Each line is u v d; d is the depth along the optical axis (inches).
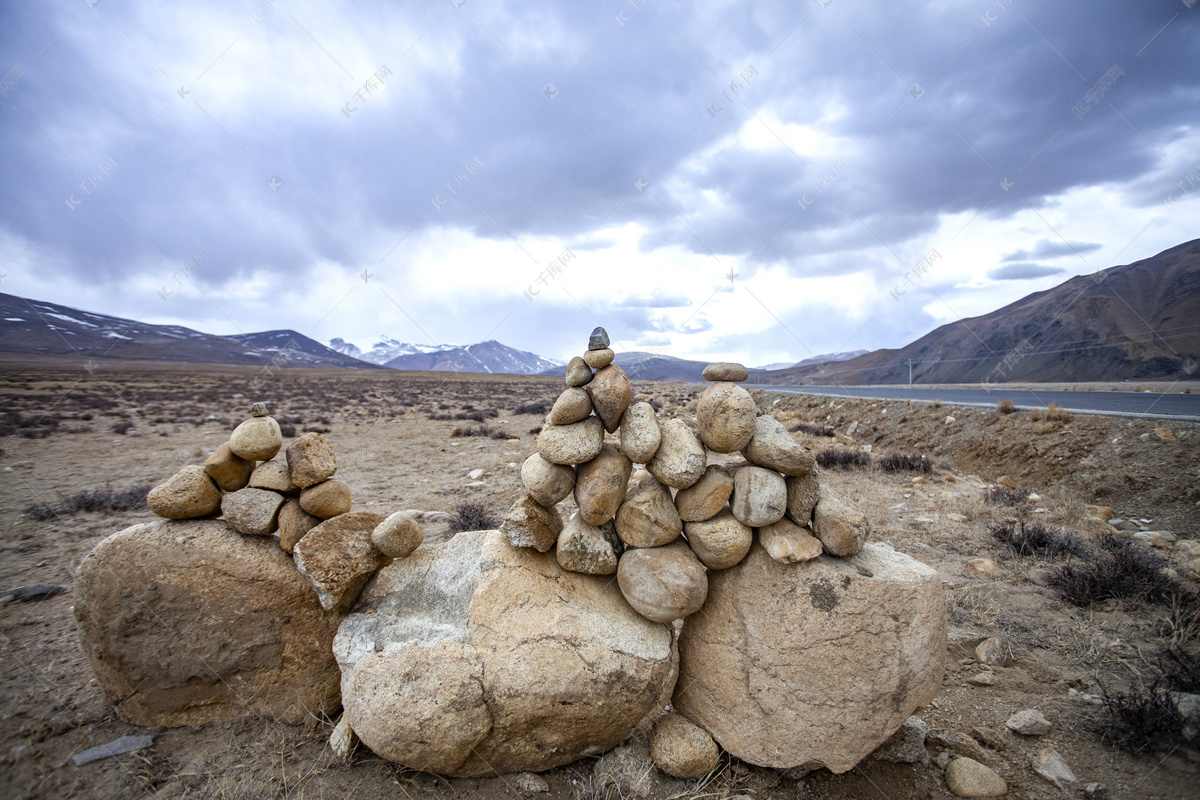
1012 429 474.0
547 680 104.9
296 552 115.9
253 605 122.4
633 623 119.6
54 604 190.5
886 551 124.6
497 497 368.5
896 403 730.8
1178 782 102.7
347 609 126.2
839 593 109.3
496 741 105.6
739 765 117.3
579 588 121.9
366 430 810.8
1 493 375.9
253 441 125.6
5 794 103.5
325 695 127.3
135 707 123.8
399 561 132.6
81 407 1006.4
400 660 104.2
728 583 121.7
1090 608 187.5
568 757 113.0
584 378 117.3
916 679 108.2
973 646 167.6
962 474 456.4
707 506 115.6
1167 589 187.5
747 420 113.0
